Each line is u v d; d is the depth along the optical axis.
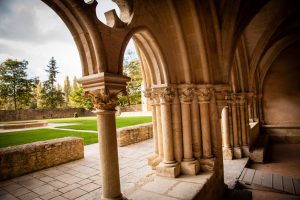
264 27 8.71
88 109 45.28
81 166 7.21
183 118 4.96
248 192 5.37
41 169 6.92
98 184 5.61
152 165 5.23
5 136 14.29
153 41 4.37
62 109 42.81
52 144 7.28
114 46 3.33
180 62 4.97
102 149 3.17
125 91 3.40
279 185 5.91
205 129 5.10
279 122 13.16
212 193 4.62
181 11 4.71
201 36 4.82
